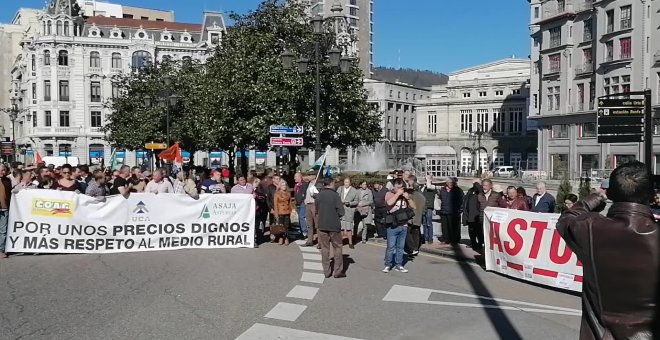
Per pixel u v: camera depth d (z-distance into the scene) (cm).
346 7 11175
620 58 5066
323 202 1104
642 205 311
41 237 1342
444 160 7556
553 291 1004
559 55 5912
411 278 1110
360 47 11600
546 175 5953
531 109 7119
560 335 725
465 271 1195
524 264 1068
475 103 10369
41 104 8350
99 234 1386
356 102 2894
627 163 323
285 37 2755
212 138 2888
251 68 2681
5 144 5991
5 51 11512
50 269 1153
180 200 1461
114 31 8731
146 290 957
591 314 322
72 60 8450
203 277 1080
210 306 852
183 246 1466
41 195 1343
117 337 693
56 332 711
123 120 4972
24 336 694
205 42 9094
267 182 1809
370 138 3155
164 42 8931
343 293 962
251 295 930
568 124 5797
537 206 1298
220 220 1498
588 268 317
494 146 10150
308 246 1554
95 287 978
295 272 1150
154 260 1282
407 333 731
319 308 855
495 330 748
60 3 8488
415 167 7650
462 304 893
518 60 10538
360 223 1778
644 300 297
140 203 1423
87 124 8525
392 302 902
